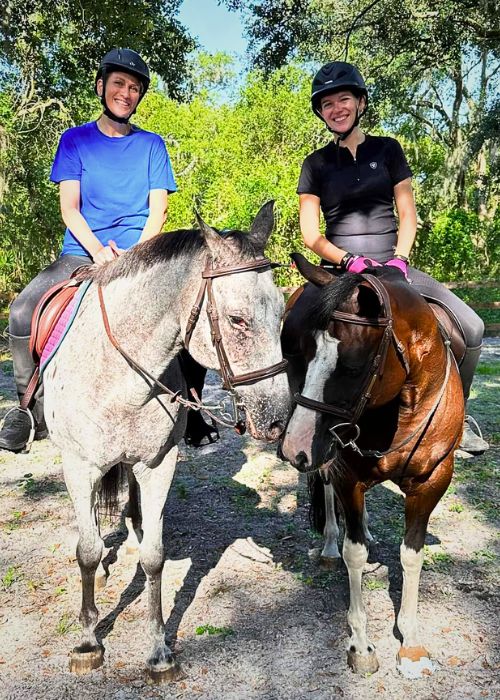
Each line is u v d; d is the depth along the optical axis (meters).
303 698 2.53
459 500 4.54
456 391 2.67
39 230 18.08
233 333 2.11
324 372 2.24
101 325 2.54
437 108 23.75
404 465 2.60
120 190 3.19
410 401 2.53
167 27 13.16
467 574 3.47
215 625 3.03
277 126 23.36
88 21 12.65
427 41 15.18
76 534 4.09
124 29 12.56
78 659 2.71
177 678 2.65
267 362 2.11
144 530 2.67
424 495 2.65
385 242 3.31
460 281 20.62
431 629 2.96
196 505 4.54
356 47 16.27
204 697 2.55
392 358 2.35
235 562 3.67
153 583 2.66
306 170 3.44
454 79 22.53
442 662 2.73
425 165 24.36
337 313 2.25
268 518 4.30
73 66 14.28
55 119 15.88
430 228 22.80
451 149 23.22
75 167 3.17
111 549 3.85
